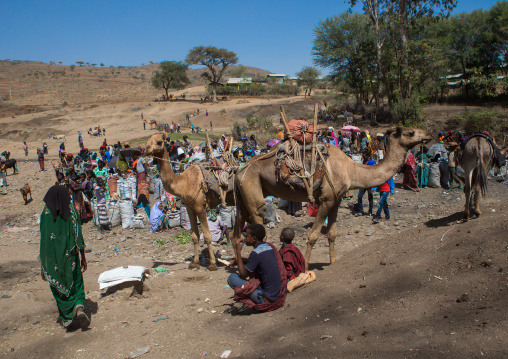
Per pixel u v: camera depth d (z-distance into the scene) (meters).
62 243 5.37
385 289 5.16
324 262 7.79
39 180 23.47
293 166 6.59
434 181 14.35
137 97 116.00
